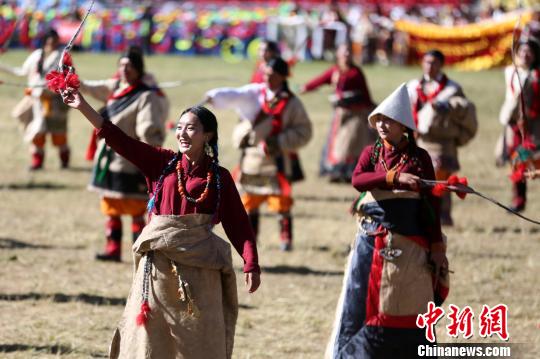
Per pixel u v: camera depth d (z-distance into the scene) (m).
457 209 33.56
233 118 56.47
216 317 14.12
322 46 89.44
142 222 24.77
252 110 25.58
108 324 20.00
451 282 23.95
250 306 21.80
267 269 25.12
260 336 19.73
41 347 18.33
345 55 37.78
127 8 94.31
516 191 32.25
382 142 15.87
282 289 23.27
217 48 93.56
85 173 38.47
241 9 98.81
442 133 27.86
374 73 79.56
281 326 20.45
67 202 32.88
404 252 15.34
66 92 14.37
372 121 15.91
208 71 76.88
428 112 27.80
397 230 15.32
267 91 25.59
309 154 45.25
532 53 30.05
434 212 15.41
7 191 34.12
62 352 18.12
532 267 25.61
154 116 23.73
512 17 86.69
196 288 14.04
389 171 15.30
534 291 23.34
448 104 27.66
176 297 14.04
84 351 18.25
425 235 15.48
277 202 26.38
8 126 50.22
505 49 86.81
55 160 40.94
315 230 29.95
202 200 14.20
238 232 14.52
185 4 101.31
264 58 29.52
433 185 15.07
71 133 48.84
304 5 100.31
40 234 28.02
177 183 14.30
